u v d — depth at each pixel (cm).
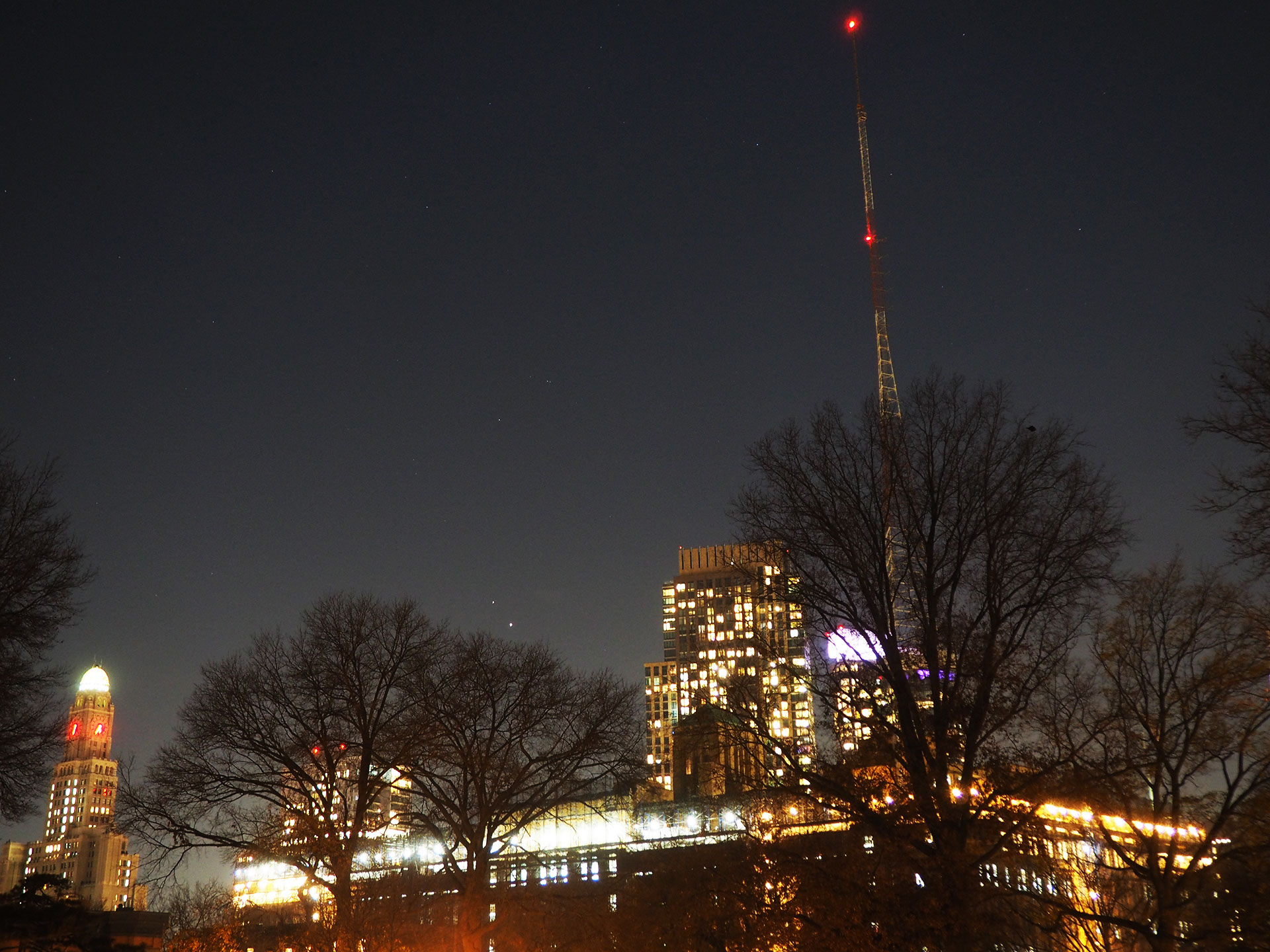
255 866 6272
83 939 5809
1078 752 3519
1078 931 4019
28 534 4059
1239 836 3681
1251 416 3034
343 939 5909
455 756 6450
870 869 3534
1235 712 3712
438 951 6925
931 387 3969
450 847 6544
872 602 3825
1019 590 3616
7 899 5562
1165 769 3819
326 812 6106
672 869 4622
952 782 3666
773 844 3791
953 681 3641
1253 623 3562
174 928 8494
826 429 4050
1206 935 3559
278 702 6275
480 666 6638
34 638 4031
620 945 6094
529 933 7075
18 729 3953
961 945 3256
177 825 5884
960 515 3775
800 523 3972
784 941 4022
